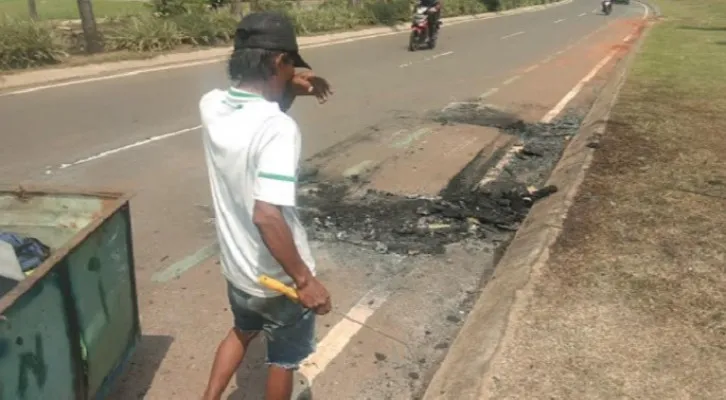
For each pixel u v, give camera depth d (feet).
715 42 60.44
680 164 21.65
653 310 12.26
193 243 16.05
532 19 109.29
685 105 31.01
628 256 14.55
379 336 12.28
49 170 20.86
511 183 21.47
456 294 14.06
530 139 27.63
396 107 32.53
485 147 25.76
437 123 29.35
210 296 13.50
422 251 16.06
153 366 11.07
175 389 10.52
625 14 129.29
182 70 42.11
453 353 11.39
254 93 7.22
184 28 50.47
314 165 22.34
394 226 17.47
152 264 14.84
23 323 6.99
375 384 10.85
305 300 7.34
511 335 11.28
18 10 85.35
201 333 12.12
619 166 21.29
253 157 6.95
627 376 10.25
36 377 7.30
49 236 10.41
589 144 23.76
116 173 20.86
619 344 11.12
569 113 32.99
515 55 56.39
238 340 8.85
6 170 20.71
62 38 42.96
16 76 35.42
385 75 42.70
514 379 10.09
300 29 62.54
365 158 23.36
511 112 32.55
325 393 10.55
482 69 47.14
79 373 8.30
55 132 25.40
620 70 44.34
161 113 29.40
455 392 9.95
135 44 46.24
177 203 18.57
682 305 12.49
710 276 13.71
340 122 28.84
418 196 19.79
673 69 42.52
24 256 9.46
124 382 10.61
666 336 11.40
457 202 19.43
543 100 35.94
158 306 13.01
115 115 28.68
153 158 22.56
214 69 43.06
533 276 13.47
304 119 29.17
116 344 9.46
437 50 58.34
